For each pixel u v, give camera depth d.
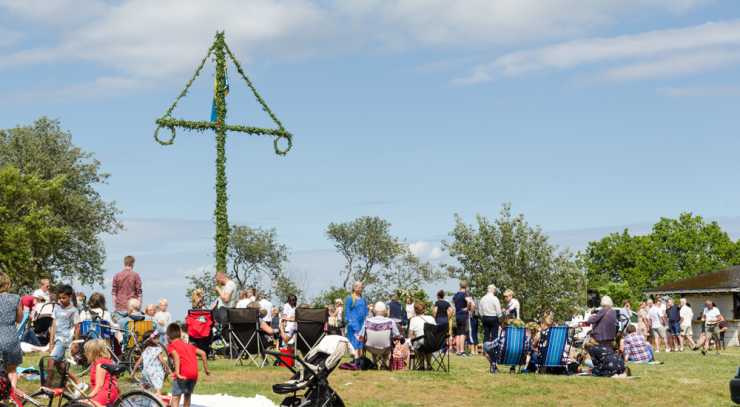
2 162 60.62
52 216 56.22
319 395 11.97
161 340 16.62
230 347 18.84
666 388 16.50
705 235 80.06
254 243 90.06
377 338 17.70
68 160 62.56
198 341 18.62
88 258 60.56
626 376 17.66
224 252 23.03
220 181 23.09
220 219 22.98
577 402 15.14
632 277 79.69
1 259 49.16
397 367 18.20
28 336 18.67
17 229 49.53
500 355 17.80
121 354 16.62
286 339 20.89
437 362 19.44
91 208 60.72
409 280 77.06
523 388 15.93
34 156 61.12
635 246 81.12
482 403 14.70
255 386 15.33
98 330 16.23
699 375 18.59
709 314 28.20
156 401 10.52
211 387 15.11
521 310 46.81
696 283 48.72
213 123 23.20
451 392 15.44
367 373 17.06
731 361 23.33
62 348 14.55
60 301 14.64
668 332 31.19
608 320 18.00
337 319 24.42
